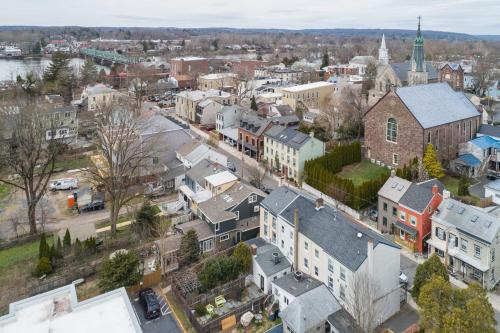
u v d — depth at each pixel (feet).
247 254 162.40
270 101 430.20
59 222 213.25
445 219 169.07
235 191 199.21
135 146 239.30
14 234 201.26
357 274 136.26
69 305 100.58
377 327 140.46
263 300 149.79
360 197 210.59
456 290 118.83
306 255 161.99
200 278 154.20
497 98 444.55
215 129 377.30
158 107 459.73
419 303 121.60
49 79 482.69
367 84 454.40
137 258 160.15
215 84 522.88
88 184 254.47
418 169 222.89
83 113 380.78
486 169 245.45
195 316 141.49
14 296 152.46
